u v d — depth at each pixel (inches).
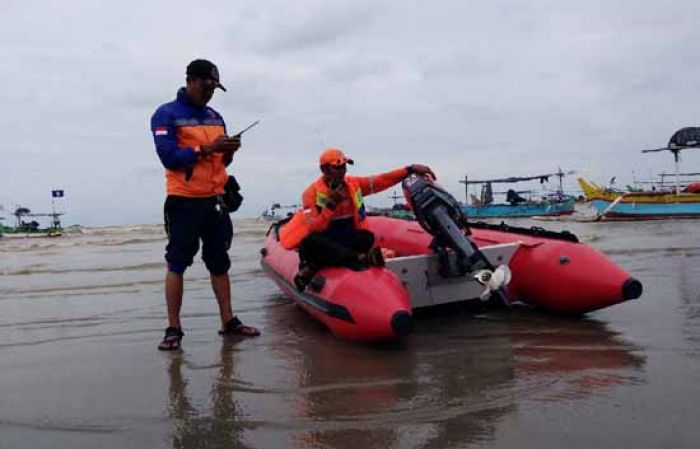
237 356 173.9
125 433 119.0
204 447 111.2
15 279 370.0
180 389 144.7
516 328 199.6
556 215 1240.8
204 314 238.7
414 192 204.8
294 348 181.9
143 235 1204.5
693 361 153.8
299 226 216.4
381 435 113.5
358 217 201.9
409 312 173.2
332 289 186.7
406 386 141.8
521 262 220.7
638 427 112.7
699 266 320.2
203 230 197.9
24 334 209.3
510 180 1494.8
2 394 143.9
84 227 2153.1
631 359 157.5
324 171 198.2
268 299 273.0
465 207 1268.5
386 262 199.0
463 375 149.2
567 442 107.4
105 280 352.2
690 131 983.6
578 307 208.5
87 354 180.7
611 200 985.5
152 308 255.8
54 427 122.6
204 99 192.5
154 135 187.3
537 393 133.6
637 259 358.0
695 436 108.1
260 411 128.3
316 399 134.8
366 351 176.2
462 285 209.9
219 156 195.0
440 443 108.9
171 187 190.5
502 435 111.6
